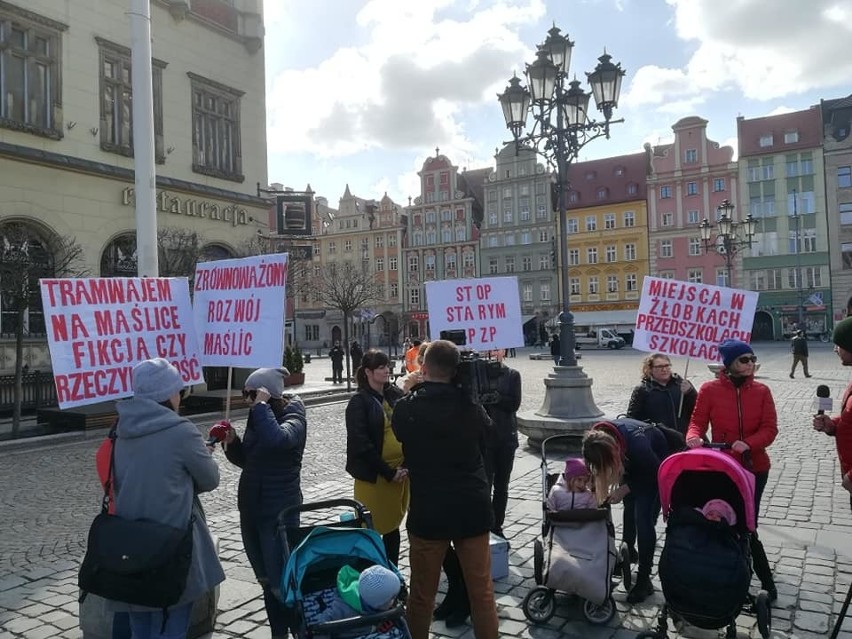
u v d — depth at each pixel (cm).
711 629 354
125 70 1755
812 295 5506
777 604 422
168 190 1809
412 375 479
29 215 1512
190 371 452
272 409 396
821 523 588
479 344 675
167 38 1853
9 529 648
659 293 587
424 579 330
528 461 880
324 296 5662
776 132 5675
